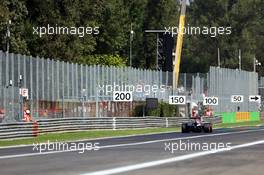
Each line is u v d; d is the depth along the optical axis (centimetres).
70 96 5891
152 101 7169
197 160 2575
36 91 5347
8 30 7681
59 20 9200
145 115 7169
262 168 2245
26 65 5228
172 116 7750
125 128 6359
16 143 3941
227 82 9750
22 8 8344
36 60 5381
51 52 9069
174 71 7788
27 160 2598
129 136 4947
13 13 8031
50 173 2061
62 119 5391
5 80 4916
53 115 5603
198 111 8344
